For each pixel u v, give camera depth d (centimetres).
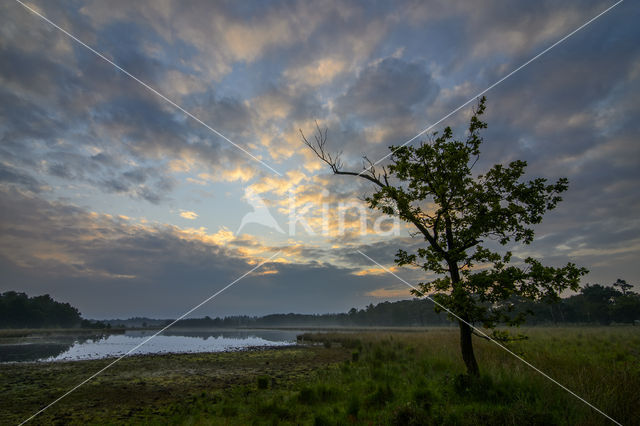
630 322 7244
